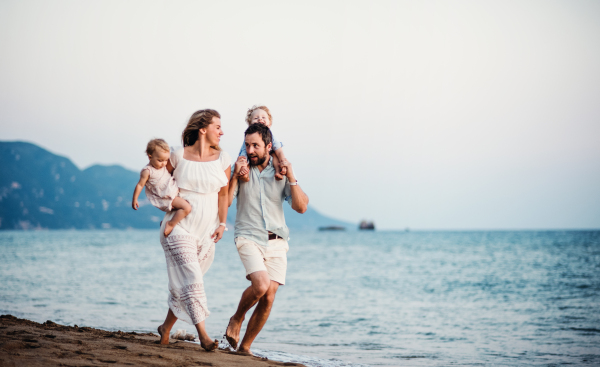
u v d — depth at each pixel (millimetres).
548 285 18438
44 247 50594
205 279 19969
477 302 14039
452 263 32250
